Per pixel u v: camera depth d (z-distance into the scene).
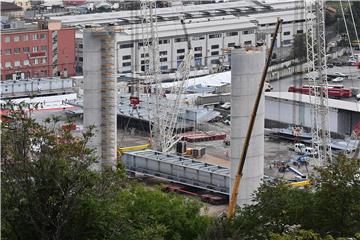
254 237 131.50
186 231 140.25
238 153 198.62
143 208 139.00
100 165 156.00
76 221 116.75
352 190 131.50
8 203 113.50
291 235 113.88
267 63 181.62
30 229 116.44
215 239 125.88
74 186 116.31
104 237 117.31
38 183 116.00
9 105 139.38
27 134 118.12
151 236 120.81
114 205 119.81
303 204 133.12
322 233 130.00
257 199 140.25
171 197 145.25
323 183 133.75
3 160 115.25
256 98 184.62
